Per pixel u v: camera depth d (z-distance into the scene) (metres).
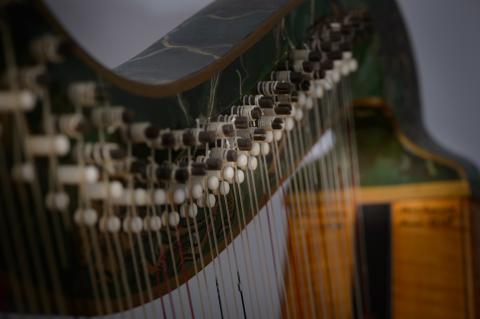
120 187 0.62
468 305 1.39
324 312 1.46
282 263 1.45
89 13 1.92
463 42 2.79
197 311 1.77
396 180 1.46
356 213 1.48
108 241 0.65
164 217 0.76
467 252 1.38
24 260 0.54
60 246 0.59
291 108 0.98
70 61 0.59
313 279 1.45
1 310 0.54
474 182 1.38
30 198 0.55
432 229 1.43
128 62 0.90
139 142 0.71
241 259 1.78
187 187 0.79
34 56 0.53
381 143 1.44
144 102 0.72
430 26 2.75
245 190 0.96
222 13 1.05
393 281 1.48
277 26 1.02
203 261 0.86
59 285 0.59
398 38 1.35
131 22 2.02
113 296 0.67
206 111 0.84
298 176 1.36
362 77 1.33
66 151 0.54
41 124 0.55
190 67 0.85
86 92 0.58
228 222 0.91
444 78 2.78
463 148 2.79
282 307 1.37
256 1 1.08
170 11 2.11
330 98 1.25
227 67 0.90
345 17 1.21
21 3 0.52
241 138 0.88
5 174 0.52
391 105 1.37
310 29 1.11
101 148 0.61
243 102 0.93
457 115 2.79
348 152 1.44
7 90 0.51
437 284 1.43
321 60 1.09
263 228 1.75
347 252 1.48
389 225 1.48
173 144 0.73
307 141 1.15
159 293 0.77
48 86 0.55
